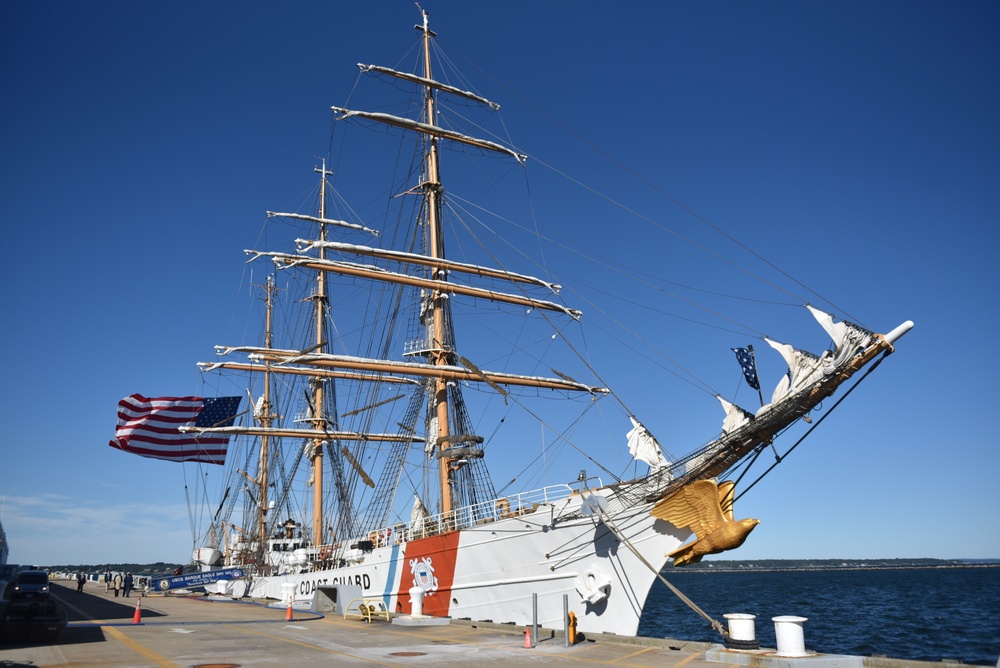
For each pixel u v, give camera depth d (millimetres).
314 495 54906
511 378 38250
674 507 21453
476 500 35219
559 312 41781
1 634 21281
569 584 23312
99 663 15758
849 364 18875
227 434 53281
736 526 20453
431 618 25719
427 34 45031
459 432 38219
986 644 38969
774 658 14617
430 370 37312
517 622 24438
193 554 70812
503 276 40812
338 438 54812
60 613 22344
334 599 34000
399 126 41188
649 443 23000
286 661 16219
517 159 44125
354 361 36969
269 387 68875
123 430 50781
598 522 22828
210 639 20828
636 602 21906
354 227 64375
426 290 40688
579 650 17984
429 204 42062
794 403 19594
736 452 20938
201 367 52344
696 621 57719
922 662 13383
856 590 102000
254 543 59125
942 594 85562
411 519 33938
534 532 24391
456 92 44031
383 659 16500
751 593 105500
